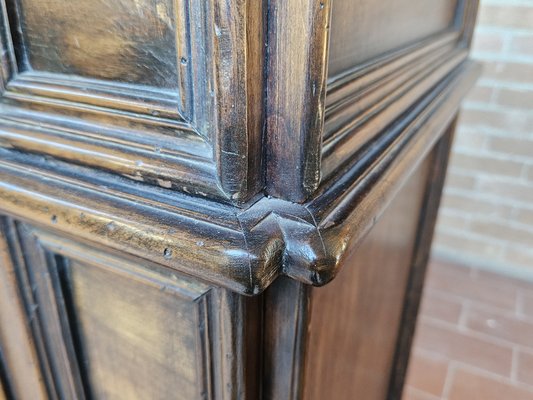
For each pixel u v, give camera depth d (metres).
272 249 0.21
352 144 0.27
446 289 1.28
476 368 1.03
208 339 0.27
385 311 0.51
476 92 1.21
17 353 0.38
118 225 0.24
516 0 1.09
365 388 0.51
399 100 0.35
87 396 0.38
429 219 0.61
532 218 1.25
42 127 0.27
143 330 0.30
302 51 0.20
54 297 0.33
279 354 0.27
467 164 1.28
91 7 0.23
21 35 0.26
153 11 0.22
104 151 0.25
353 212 0.24
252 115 0.21
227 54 0.19
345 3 0.24
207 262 0.21
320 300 0.28
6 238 0.32
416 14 0.39
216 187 0.22
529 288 1.28
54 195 0.26
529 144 1.19
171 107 0.23
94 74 0.25
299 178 0.22
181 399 0.31
